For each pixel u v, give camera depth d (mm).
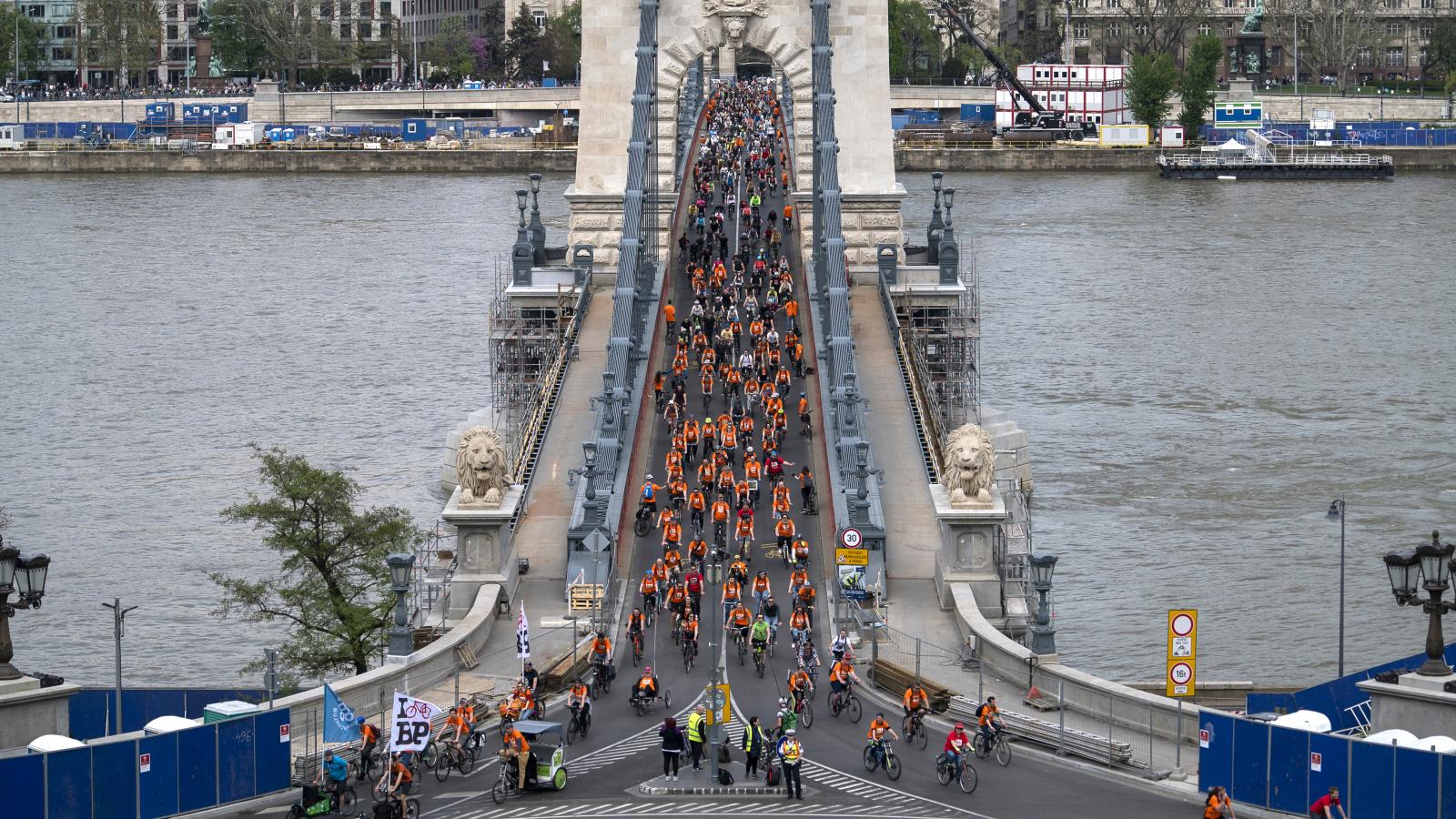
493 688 111750
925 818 87312
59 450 177375
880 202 190250
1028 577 130875
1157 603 135375
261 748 90750
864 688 111312
